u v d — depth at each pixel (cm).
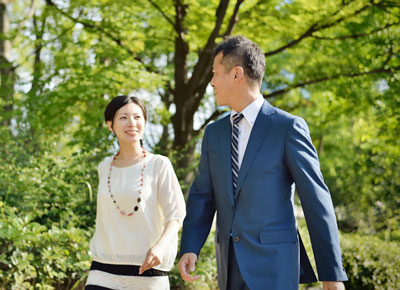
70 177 565
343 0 806
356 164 1165
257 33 851
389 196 1073
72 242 447
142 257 256
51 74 815
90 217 546
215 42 826
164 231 256
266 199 235
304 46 935
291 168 233
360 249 698
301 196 229
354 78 976
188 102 988
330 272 217
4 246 409
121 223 260
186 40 905
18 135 604
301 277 248
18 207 491
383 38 926
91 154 612
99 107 788
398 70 925
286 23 824
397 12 853
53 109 766
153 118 975
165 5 834
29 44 868
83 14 886
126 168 269
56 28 857
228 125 258
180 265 254
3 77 789
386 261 657
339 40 952
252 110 250
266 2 822
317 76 1002
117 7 834
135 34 904
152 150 836
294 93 1307
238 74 250
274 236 233
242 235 238
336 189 1341
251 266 232
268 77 1238
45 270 417
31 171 516
